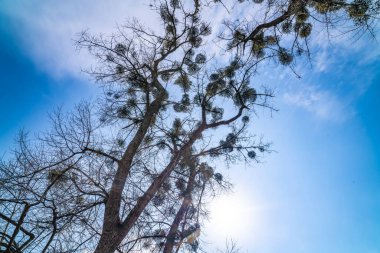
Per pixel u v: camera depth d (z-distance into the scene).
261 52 10.05
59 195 7.39
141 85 11.15
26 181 6.86
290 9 8.81
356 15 7.27
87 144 8.16
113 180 8.28
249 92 10.58
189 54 11.47
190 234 9.54
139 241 8.41
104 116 10.76
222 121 10.27
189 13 10.72
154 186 8.53
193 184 10.77
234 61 10.62
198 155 10.63
